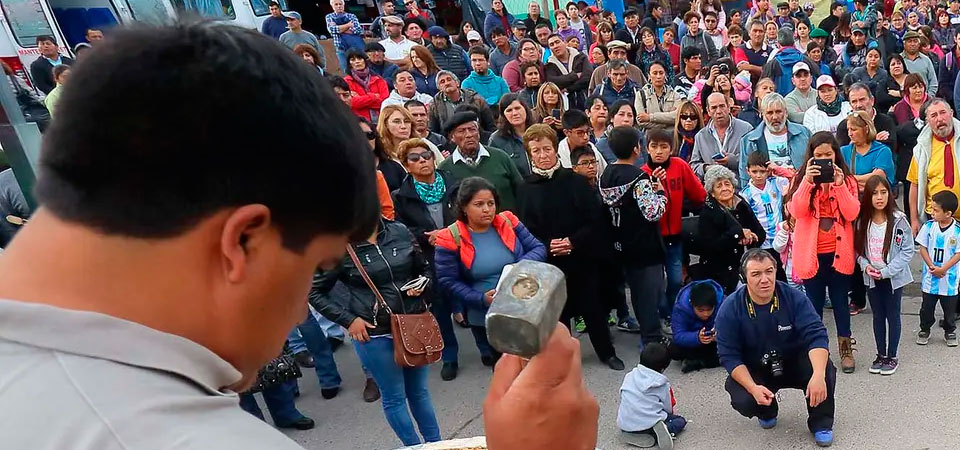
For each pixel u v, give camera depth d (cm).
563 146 523
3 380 47
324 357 428
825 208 399
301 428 399
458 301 412
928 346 430
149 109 48
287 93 52
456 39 1028
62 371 48
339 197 56
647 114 646
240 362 58
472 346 495
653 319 442
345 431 394
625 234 426
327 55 906
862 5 1214
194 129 48
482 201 389
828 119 602
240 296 54
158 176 49
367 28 987
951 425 348
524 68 738
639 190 416
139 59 49
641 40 908
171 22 54
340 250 61
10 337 48
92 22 761
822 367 329
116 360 49
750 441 354
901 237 386
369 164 60
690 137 595
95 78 49
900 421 358
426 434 332
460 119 460
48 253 51
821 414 341
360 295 311
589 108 649
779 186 482
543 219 421
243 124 50
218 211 51
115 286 50
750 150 534
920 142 495
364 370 464
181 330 53
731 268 466
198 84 49
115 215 49
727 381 362
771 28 922
